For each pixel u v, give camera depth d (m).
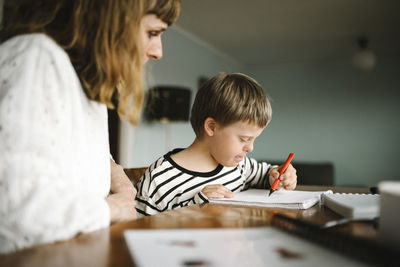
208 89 1.04
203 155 1.08
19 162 0.44
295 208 0.65
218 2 2.93
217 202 0.73
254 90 0.99
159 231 0.38
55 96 0.50
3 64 0.49
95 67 0.57
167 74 3.36
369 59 3.88
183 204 0.98
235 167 1.13
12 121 0.45
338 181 4.84
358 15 3.21
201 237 0.36
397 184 0.36
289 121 5.12
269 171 1.14
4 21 0.59
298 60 4.98
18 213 0.41
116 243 0.38
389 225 0.36
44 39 0.52
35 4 0.57
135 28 0.57
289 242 0.34
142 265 0.27
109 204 0.54
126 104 0.62
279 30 3.66
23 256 0.33
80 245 0.37
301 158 5.05
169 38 3.40
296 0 2.88
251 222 0.49
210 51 4.31
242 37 3.90
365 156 4.71
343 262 0.29
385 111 4.63
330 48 4.33
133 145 2.95
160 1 0.62
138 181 1.07
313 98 5.00
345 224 0.48
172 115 2.99
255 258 0.29
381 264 0.27
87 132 0.61
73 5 0.56
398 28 3.57
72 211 0.44
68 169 0.52
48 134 0.48
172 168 1.04
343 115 4.84
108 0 0.55
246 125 0.96
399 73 4.56
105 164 0.67
